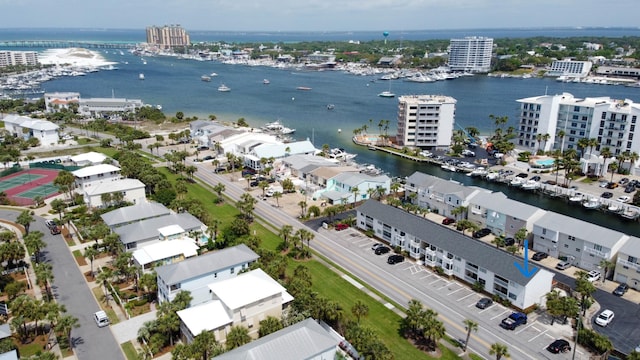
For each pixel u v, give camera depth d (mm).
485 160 197125
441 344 79000
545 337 81312
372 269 105062
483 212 128125
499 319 86688
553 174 180375
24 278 98812
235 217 134375
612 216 144750
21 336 79062
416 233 109188
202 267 90438
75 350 76375
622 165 179875
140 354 71812
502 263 93125
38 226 126625
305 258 109500
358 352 72250
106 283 93438
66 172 150625
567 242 108875
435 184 143375
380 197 152625
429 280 100750
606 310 87000
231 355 66312
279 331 72125
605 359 75062
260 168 179500
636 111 179750
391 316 86875
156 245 102875
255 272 88750
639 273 96312
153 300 91750
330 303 80812
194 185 164375
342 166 176250
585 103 198500
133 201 142375
